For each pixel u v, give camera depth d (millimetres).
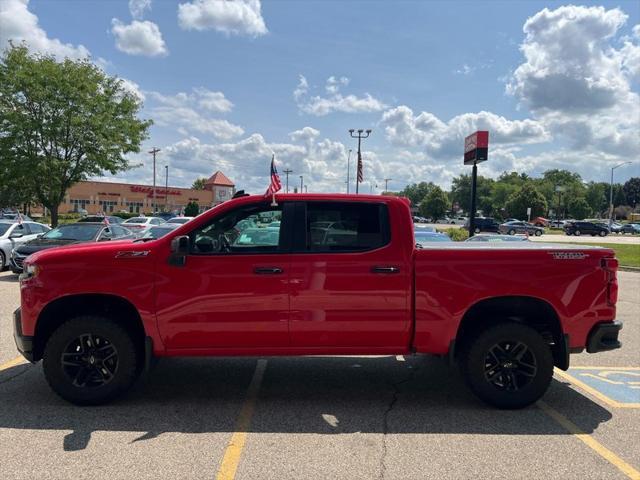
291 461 3602
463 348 4715
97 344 4621
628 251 27641
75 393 4547
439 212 120000
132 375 4605
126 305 4695
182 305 4500
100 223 13969
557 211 124750
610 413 4625
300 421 4348
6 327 7523
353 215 4672
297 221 4656
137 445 3826
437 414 4559
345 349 4637
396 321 4586
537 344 4602
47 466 3477
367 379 5559
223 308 4512
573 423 4375
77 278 4504
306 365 6062
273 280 4512
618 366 6184
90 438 3934
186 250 4445
